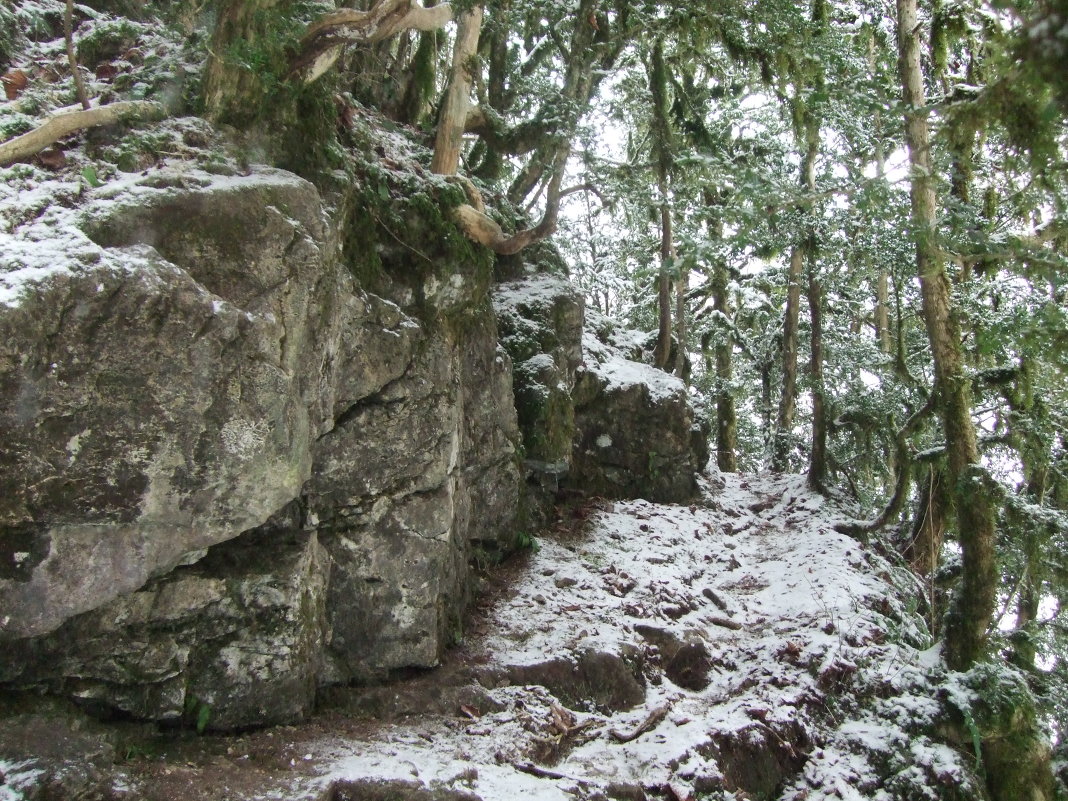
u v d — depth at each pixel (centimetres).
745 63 806
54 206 391
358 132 601
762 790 537
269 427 417
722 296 1327
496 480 691
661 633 643
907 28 702
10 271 348
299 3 572
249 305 419
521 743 482
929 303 672
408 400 542
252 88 479
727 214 474
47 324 347
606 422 935
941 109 331
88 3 657
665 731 543
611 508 885
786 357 1198
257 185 436
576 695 559
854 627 692
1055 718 648
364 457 517
